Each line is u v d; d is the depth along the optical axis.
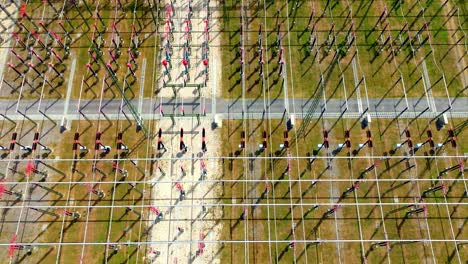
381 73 40.94
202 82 40.47
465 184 35.19
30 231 34.66
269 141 37.97
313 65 41.19
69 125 38.44
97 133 36.94
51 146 37.62
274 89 40.09
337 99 39.78
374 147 37.94
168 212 35.44
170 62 40.88
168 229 34.94
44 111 39.03
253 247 34.34
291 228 35.09
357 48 42.12
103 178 36.59
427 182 36.66
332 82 40.50
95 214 35.31
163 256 34.09
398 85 40.38
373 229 35.12
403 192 36.38
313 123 38.69
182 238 34.62
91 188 34.44
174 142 37.97
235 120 38.78
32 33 41.53
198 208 35.62
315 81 40.53
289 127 38.44
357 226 35.22
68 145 37.66
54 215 35.09
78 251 34.19
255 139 38.06
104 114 37.50
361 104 39.56
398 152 37.75
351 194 36.28
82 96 39.66
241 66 40.59
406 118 39.06
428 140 37.25
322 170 37.03
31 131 38.19
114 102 39.50
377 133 38.47
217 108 39.28
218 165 37.12
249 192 36.28
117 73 40.75
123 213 35.34
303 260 34.00
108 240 33.84
